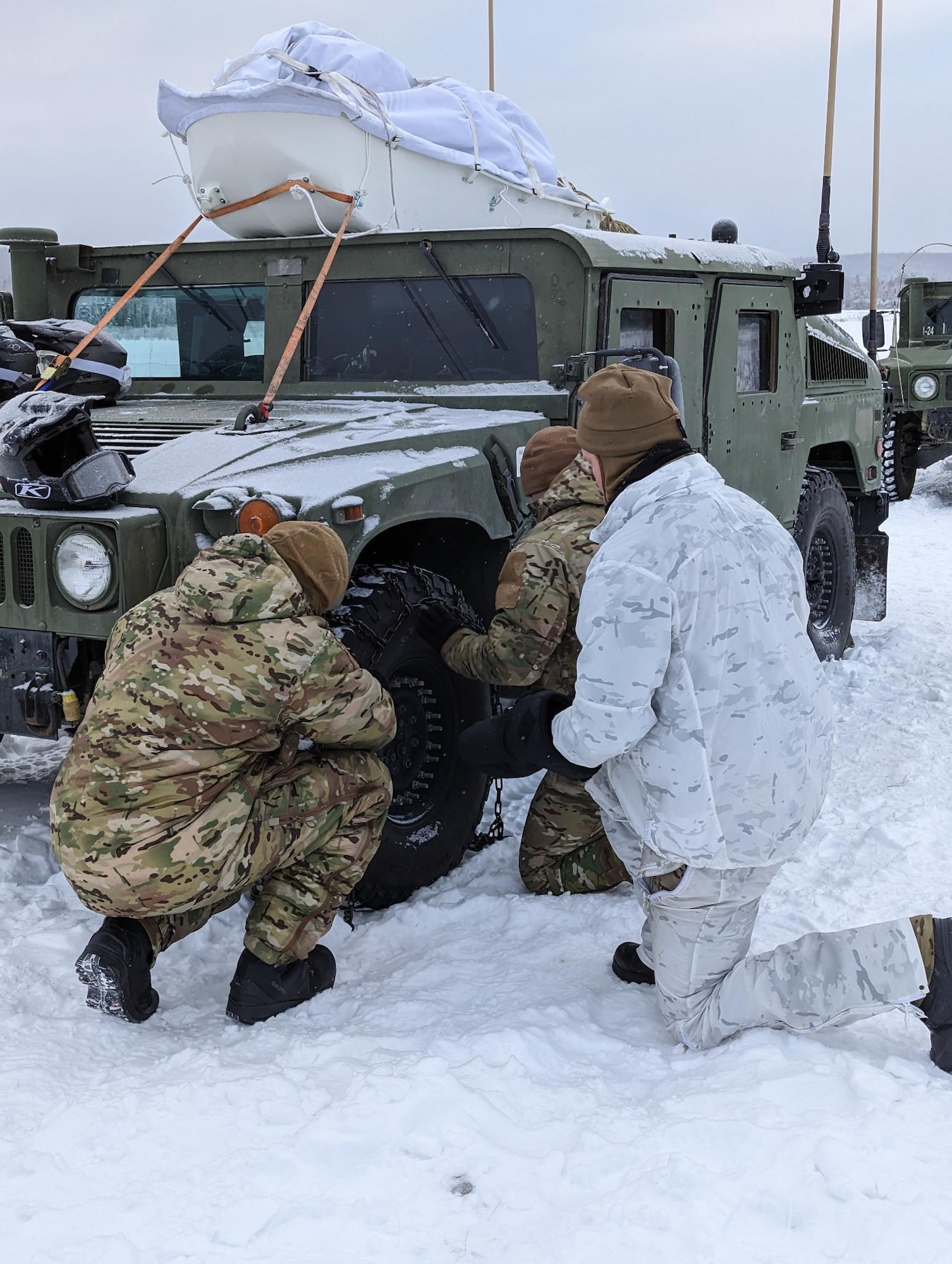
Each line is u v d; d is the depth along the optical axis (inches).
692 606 80.5
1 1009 101.3
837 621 226.5
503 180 174.6
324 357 161.5
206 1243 69.2
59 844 92.3
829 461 240.1
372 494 109.5
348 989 104.3
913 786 156.0
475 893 124.9
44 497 105.7
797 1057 85.8
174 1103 83.5
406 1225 70.4
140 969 96.2
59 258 180.4
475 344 152.0
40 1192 75.2
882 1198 70.2
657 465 84.1
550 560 114.8
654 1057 89.8
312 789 98.6
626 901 120.9
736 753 81.7
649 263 154.8
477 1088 83.9
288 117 150.3
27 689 109.9
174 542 106.5
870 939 83.1
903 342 481.4
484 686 131.6
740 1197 70.6
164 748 90.3
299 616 93.7
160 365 176.6
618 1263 66.7
